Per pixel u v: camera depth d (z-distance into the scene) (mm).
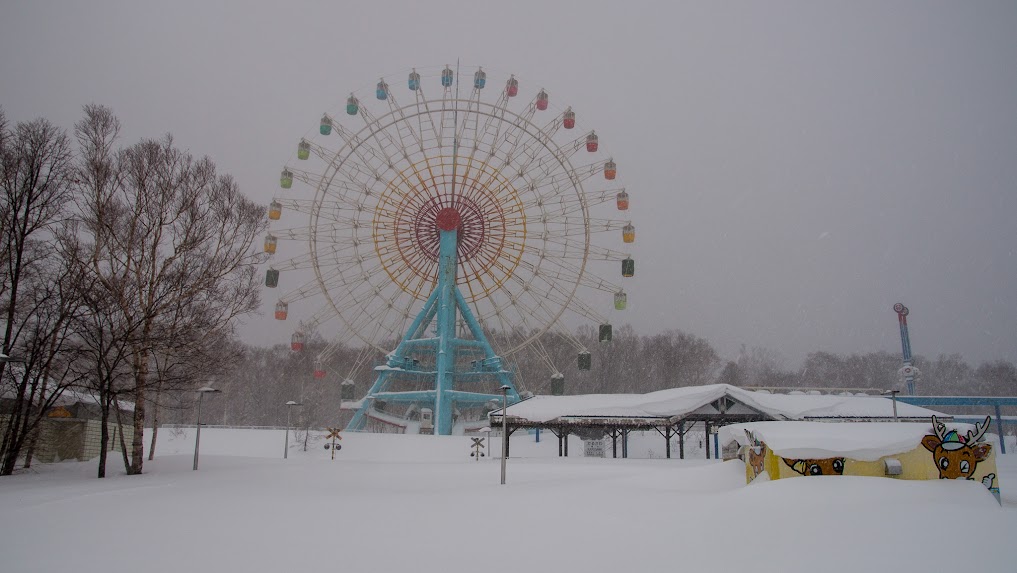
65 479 30609
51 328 37438
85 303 33375
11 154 34375
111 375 35969
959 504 14586
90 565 12172
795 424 19922
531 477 28641
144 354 34625
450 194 69625
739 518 14258
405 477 30203
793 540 12422
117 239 35438
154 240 35938
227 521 16891
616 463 40750
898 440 17656
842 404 52031
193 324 35875
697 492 19484
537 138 71188
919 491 15859
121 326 34719
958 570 10438
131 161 36031
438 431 64500
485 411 72688
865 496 15312
